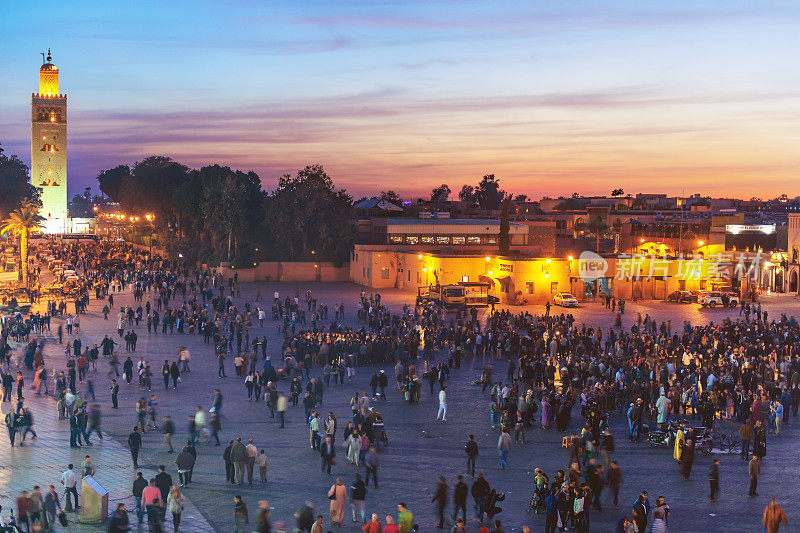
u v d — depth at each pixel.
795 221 94.62
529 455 32.44
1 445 32.78
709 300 80.81
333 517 24.25
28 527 22.92
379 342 52.94
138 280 93.25
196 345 58.75
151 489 23.58
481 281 86.12
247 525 23.56
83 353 50.03
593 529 24.22
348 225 115.81
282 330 66.06
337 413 39.09
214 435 33.25
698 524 24.64
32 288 88.44
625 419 39.25
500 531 21.72
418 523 24.59
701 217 140.38
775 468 31.00
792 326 59.84
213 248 126.75
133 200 174.88
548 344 52.22
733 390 39.78
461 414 39.34
